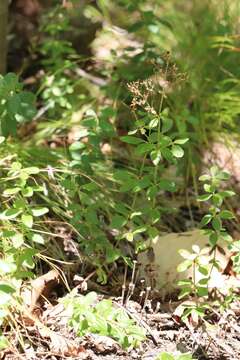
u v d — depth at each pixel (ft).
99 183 14.25
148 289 12.21
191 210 14.96
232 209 15.01
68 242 13.19
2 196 13.12
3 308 10.85
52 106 16.10
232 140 16.31
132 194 14.39
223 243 13.00
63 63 17.11
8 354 10.99
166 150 11.93
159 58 16.31
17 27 19.03
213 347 11.57
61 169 13.65
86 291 12.48
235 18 18.65
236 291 12.48
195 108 16.44
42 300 12.07
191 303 11.94
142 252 12.98
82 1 18.28
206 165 15.74
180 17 18.37
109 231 13.57
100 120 13.23
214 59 17.60
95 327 10.52
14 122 13.35
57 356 11.09
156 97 15.81
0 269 10.48
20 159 14.02
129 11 16.74
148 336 11.69
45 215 13.60
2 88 13.01
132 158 15.60
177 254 12.74
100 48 18.75
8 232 11.21
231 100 17.01
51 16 18.30
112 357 11.21
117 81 16.99
